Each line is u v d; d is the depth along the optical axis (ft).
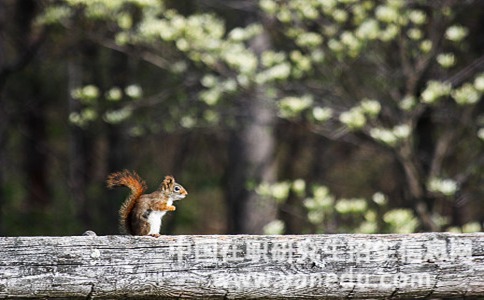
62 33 55.42
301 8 37.04
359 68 43.98
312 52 38.45
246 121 48.47
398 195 57.52
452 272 17.31
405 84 39.63
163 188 19.35
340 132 39.04
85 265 15.98
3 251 15.69
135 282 16.16
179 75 42.70
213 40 37.96
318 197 35.99
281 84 39.58
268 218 49.24
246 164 49.47
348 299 17.20
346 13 38.11
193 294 16.44
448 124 44.57
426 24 42.01
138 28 40.27
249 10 47.09
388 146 37.09
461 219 52.01
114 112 43.16
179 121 47.80
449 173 50.08
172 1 57.77
